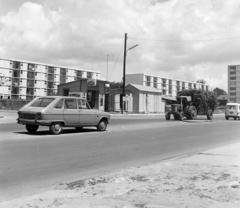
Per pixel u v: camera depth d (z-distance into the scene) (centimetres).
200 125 2747
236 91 11131
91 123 1788
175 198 604
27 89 11050
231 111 4406
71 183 723
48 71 11550
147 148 1327
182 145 1465
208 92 5847
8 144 1247
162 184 713
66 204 568
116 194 633
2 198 617
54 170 860
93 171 870
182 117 3406
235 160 1032
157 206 556
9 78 10650
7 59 10638
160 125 2539
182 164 960
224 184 714
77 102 1714
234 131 2259
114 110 5794
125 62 4941
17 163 923
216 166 927
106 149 1245
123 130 1998
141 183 723
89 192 648
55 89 11681
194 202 580
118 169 905
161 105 6384
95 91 5153
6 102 5688
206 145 1491
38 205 565
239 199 602
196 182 732
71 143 1341
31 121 1564
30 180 752
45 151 1129
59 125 1622
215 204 571
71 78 12088
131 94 5897
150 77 11750
